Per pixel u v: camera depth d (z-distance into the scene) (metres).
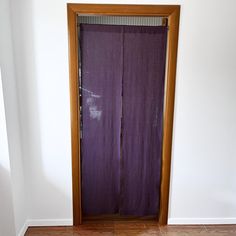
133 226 2.18
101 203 2.23
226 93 1.99
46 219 2.15
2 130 1.72
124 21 2.14
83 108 2.03
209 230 2.15
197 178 2.14
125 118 2.06
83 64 1.96
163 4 1.84
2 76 1.66
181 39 1.89
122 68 1.98
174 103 1.99
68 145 2.03
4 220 1.87
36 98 1.93
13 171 1.83
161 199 2.18
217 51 1.92
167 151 2.06
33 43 1.85
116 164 2.15
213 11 1.85
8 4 1.76
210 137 2.06
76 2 1.81
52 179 2.08
